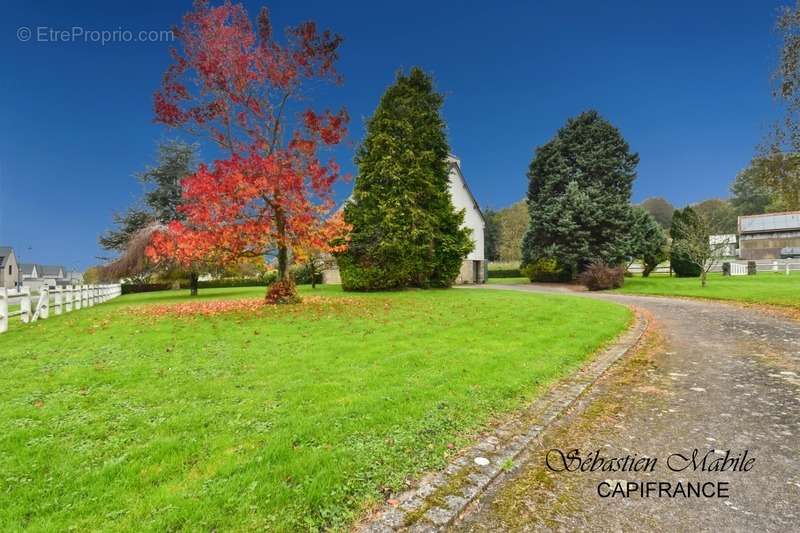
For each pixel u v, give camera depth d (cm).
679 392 495
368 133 2077
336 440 335
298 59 1315
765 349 713
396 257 1942
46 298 1198
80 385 483
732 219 5847
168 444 322
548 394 474
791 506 259
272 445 322
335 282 3147
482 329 842
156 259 1335
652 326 982
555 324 905
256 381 498
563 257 2836
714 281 2275
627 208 2777
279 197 1182
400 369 548
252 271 2369
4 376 518
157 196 3469
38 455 306
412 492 272
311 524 230
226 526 224
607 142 2878
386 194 1975
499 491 283
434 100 2161
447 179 2219
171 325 908
